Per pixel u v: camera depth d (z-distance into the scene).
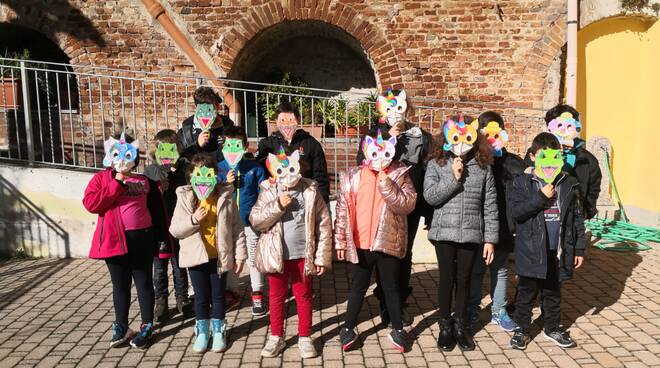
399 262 4.00
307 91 8.02
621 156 7.91
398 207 3.79
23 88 6.20
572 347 4.04
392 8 7.56
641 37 7.62
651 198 7.48
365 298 5.05
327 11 7.59
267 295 5.13
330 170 6.87
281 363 3.83
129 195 3.98
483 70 7.64
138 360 3.87
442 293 3.98
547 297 4.08
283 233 3.82
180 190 3.95
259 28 7.64
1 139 7.81
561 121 4.22
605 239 6.81
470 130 3.77
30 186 6.14
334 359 3.88
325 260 3.84
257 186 4.66
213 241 3.96
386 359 3.88
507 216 4.12
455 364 3.81
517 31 7.57
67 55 8.19
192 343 4.14
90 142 7.95
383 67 7.68
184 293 4.61
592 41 7.67
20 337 4.22
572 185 4.00
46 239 6.20
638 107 7.78
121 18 7.75
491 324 4.49
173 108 7.87
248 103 8.54
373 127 4.47
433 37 7.61
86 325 4.44
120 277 4.01
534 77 7.61
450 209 3.89
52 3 7.72
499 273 4.36
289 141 4.46
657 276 5.62
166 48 7.78
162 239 4.35
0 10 7.76
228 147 4.01
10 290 5.22
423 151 4.37
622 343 4.12
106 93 7.88
